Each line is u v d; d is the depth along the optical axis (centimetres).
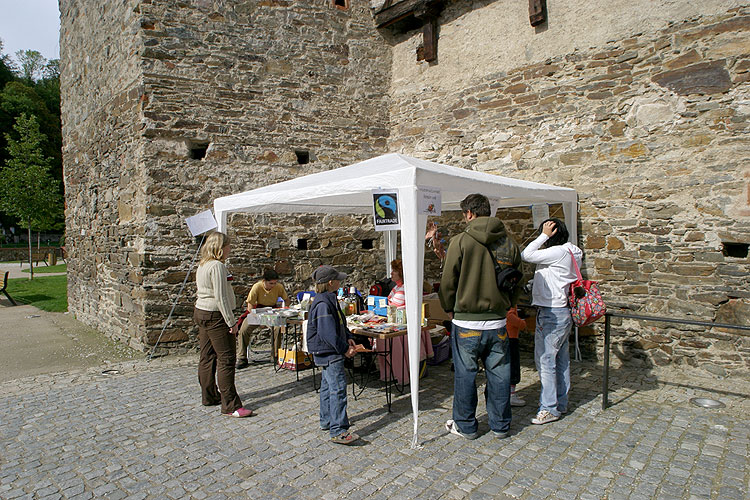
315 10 768
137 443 362
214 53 687
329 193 409
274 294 593
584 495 285
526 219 679
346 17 796
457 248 350
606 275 589
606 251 589
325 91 775
